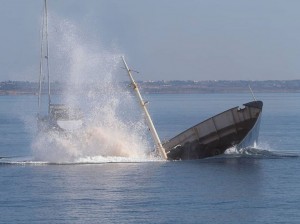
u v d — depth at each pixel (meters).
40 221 85.81
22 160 131.62
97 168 122.38
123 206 93.00
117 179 111.69
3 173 117.94
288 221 85.06
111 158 129.62
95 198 97.88
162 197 98.31
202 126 132.50
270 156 135.88
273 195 99.12
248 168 121.94
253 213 89.00
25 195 100.25
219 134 132.12
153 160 130.12
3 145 182.00
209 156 133.38
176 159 131.88
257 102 131.88
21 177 114.06
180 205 93.38
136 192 101.81
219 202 95.12
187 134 133.12
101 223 84.81
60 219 86.62
